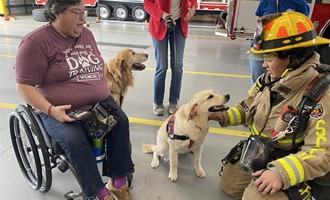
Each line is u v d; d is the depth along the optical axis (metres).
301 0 2.96
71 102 1.93
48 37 1.85
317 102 1.47
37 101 1.79
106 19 10.95
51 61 1.86
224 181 2.27
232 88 4.50
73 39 1.97
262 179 1.46
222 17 7.14
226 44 7.68
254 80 3.25
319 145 1.43
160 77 3.46
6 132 3.10
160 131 2.50
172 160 2.39
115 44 7.05
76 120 1.83
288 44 1.47
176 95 3.63
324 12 4.72
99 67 2.08
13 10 11.91
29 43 1.78
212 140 3.09
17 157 2.32
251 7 5.94
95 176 1.82
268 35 1.52
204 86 4.57
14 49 6.44
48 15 1.83
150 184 2.40
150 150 2.81
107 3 10.73
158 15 3.14
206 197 2.27
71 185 2.34
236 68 5.56
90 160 1.80
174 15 3.26
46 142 1.88
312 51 1.53
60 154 1.86
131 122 3.44
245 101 2.21
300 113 1.50
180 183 2.42
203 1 10.10
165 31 3.25
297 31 1.46
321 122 1.45
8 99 3.94
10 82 4.55
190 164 2.69
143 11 10.55
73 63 1.92
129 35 8.19
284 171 1.41
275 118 1.71
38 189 2.23
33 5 12.76
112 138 1.99
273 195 1.59
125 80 3.00
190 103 2.17
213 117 2.20
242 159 1.68
